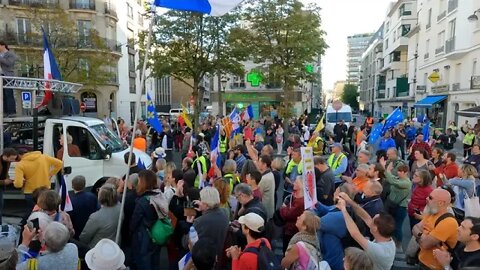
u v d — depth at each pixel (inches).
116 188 205.8
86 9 1321.4
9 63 326.0
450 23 1174.3
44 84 325.4
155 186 193.5
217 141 278.1
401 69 2081.7
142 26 1755.7
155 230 185.2
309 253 145.6
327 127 866.8
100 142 347.6
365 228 179.3
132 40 956.6
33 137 315.3
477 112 736.3
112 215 186.5
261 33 814.5
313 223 153.4
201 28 727.7
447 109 1197.1
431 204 173.2
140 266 184.5
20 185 249.4
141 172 191.6
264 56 830.5
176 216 202.1
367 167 245.1
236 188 187.9
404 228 310.3
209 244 147.3
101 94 1352.1
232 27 772.0
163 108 1975.9
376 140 448.1
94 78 949.8
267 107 1350.9
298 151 295.6
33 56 868.0
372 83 3006.9
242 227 149.2
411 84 1669.5
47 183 259.4
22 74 886.4
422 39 1492.4
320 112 1533.0
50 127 331.0
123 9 1537.9
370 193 195.6
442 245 162.4
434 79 1185.4
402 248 262.5
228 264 163.9
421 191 228.5
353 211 181.3
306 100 1876.2
